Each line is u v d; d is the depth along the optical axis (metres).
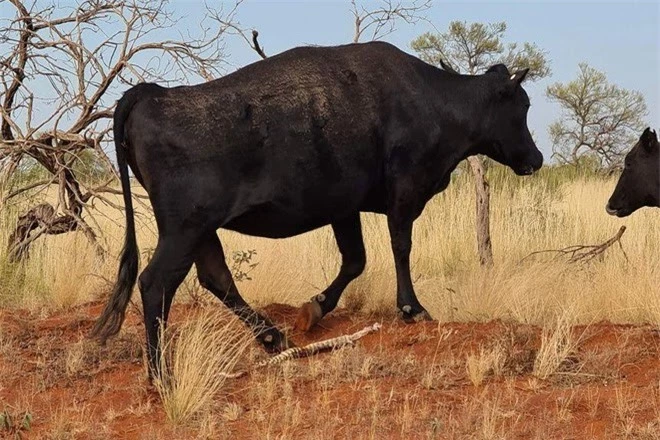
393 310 10.43
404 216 9.47
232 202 8.27
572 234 15.80
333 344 8.89
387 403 7.54
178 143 8.07
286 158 8.45
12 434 7.30
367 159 9.01
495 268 12.48
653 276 10.93
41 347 9.30
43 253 12.79
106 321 8.11
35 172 14.47
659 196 12.43
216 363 8.05
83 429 7.33
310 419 7.28
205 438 7.10
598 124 36.59
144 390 8.05
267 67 8.67
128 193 8.16
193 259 8.23
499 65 10.16
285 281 11.46
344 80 8.96
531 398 7.55
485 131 10.02
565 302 10.54
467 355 8.41
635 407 7.26
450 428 7.00
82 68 12.78
